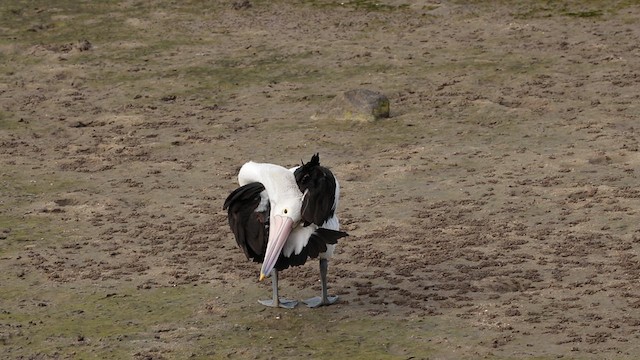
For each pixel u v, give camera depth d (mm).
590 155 17297
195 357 10438
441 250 13453
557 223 14258
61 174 17703
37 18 27766
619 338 10398
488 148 18125
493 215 14742
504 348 10320
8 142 19594
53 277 12922
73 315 11703
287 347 10625
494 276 12422
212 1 29250
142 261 13484
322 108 20438
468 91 21547
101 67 24219
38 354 10641
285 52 24812
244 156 18391
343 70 23391
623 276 12164
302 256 10789
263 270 10328
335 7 28547
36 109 21656
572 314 11117
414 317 11281
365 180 16922
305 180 10906
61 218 15422
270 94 22094
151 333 11109
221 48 25344
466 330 10836
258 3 29109
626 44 24344
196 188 16703
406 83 22312
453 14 27469
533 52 24078
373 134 19312
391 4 28578
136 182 17109
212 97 22125
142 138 19641
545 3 27953
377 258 13281
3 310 11883
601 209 14664
